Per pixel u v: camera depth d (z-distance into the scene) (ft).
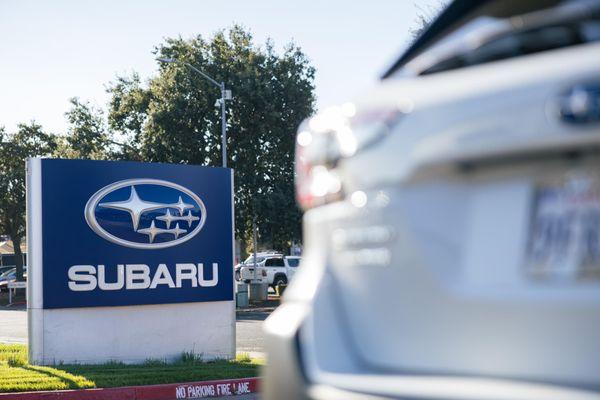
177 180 61.41
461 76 9.52
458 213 9.24
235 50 181.98
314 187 10.89
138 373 51.13
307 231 11.19
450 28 11.37
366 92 10.77
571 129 8.15
